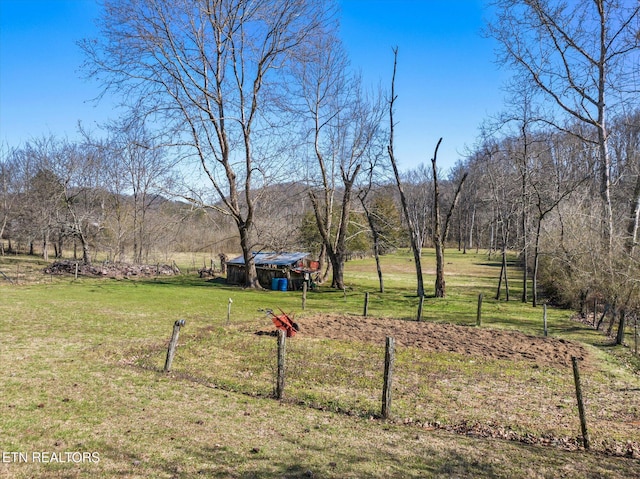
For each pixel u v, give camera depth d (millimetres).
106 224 44969
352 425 8055
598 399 10328
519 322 20328
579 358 14031
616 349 15656
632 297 16641
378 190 34406
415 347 14562
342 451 6816
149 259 46938
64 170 40406
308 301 25781
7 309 18156
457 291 31609
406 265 53531
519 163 31375
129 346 12969
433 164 27922
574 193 29609
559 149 31641
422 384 10805
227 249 52250
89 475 5504
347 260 59906
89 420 7371
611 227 19797
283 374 9414
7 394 8398
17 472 5461
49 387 8984
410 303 25609
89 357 11602
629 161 26312
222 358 12531
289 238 35562
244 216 46812
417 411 9016
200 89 27266
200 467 5926
